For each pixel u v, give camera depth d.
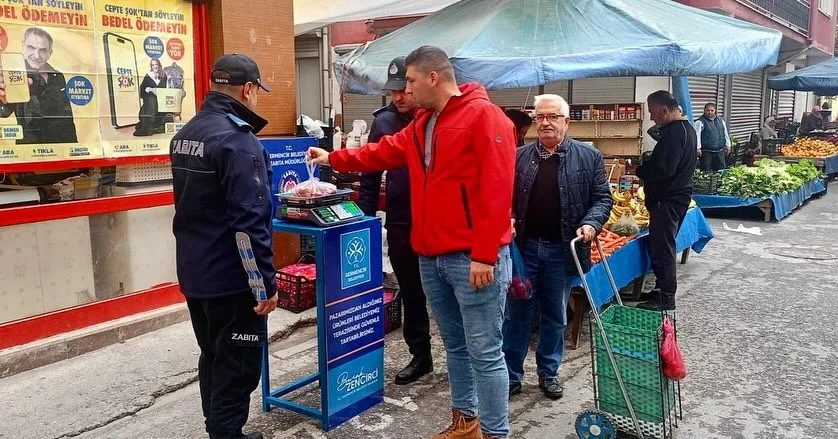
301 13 7.36
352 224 3.48
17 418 3.50
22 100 3.95
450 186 2.93
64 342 4.21
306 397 3.96
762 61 6.39
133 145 4.56
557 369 4.02
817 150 14.89
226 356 3.01
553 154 3.74
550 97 3.73
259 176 2.84
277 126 5.49
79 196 4.41
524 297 3.61
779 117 20.81
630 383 3.26
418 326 4.13
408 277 4.02
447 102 2.92
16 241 4.09
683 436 3.50
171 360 4.26
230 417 3.07
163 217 4.91
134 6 4.46
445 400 3.91
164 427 3.54
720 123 11.70
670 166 5.27
